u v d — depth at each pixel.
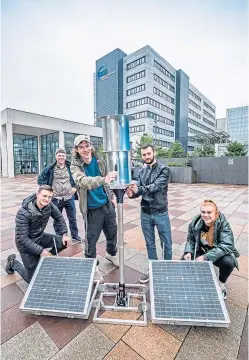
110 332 1.87
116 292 2.40
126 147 1.86
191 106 70.81
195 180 15.12
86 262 2.34
